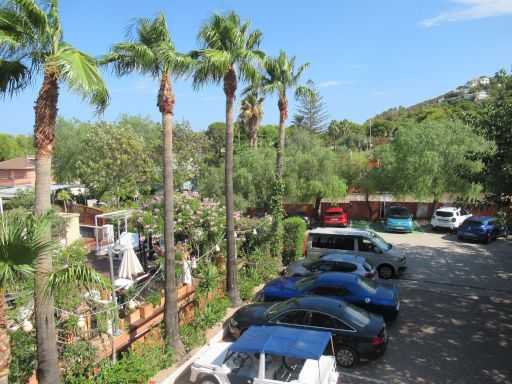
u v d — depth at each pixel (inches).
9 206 1087.0
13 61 256.7
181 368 365.4
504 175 420.8
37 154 243.8
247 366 316.5
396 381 344.5
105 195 1366.9
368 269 551.2
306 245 723.4
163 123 370.6
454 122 1108.5
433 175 1071.0
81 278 242.2
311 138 1259.2
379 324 375.9
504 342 413.1
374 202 1275.8
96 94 254.7
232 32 452.8
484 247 864.9
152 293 430.0
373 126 3673.7
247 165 1127.0
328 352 375.2
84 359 318.3
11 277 209.0
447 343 413.4
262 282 606.5
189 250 576.4
